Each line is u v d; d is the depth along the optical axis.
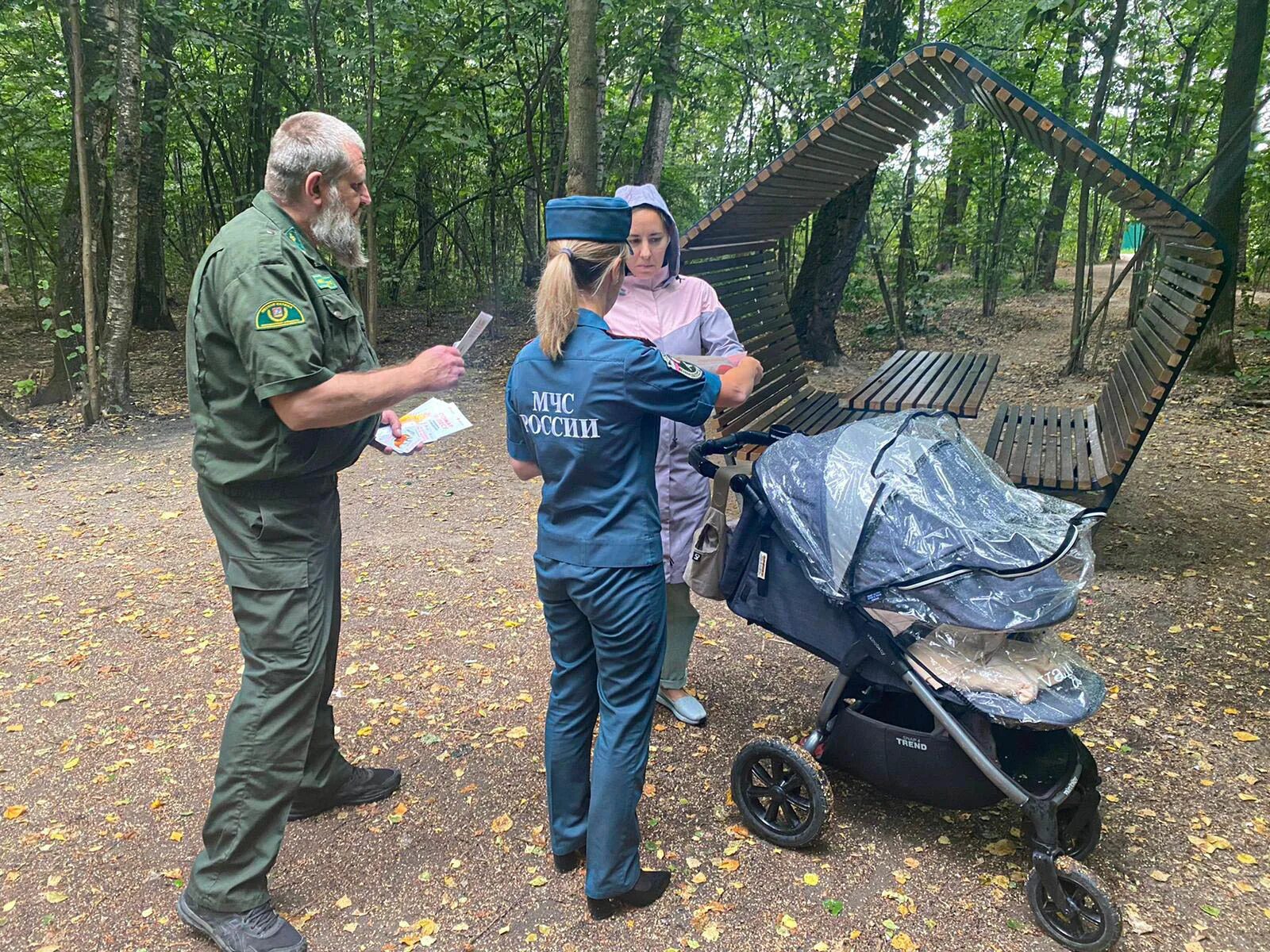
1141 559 5.06
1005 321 14.19
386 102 11.40
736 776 2.82
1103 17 10.06
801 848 2.77
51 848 2.82
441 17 11.55
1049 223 16.73
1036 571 2.33
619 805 2.39
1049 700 2.37
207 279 2.21
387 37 11.30
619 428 2.24
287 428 2.21
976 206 15.76
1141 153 10.64
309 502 2.35
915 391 5.84
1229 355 9.52
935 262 17.66
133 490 6.99
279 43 11.70
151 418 9.52
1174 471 6.65
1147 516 5.71
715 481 2.83
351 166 2.35
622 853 2.43
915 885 2.61
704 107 15.23
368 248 11.31
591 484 2.29
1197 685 3.73
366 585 4.98
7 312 16.94
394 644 4.27
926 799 2.59
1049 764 2.48
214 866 2.35
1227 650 4.01
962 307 15.78
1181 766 3.18
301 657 2.31
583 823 2.61
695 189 15.58
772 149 12.81
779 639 4.26
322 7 11.49
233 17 11.30
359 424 2.42
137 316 15.25
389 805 3.04
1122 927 2.42
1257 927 2.42
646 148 12.51
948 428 2.84
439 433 2.74
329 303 2.28
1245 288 11.95
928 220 17.11
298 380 2.09
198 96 12.09
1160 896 2.54
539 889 2.62
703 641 4.25
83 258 8.88
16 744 3.43
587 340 2.25
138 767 3.27
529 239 17.27
